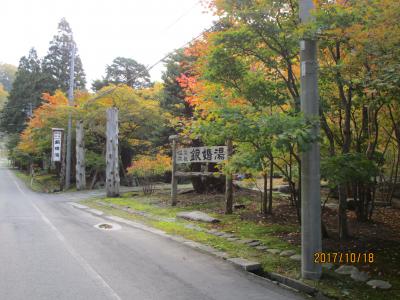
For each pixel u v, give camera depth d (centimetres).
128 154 2786
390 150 1201
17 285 502
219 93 820
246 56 734
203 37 994
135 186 2417
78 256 658
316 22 538
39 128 2872
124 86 2227
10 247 721
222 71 719
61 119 2586
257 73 754
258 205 1184
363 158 636
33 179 3712
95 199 1759
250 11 621
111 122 1809
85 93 2644
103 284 512
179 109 1809
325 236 722
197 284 522
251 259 630
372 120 824
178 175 1314
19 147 3784
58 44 3956
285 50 675
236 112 595
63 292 478
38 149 3278
